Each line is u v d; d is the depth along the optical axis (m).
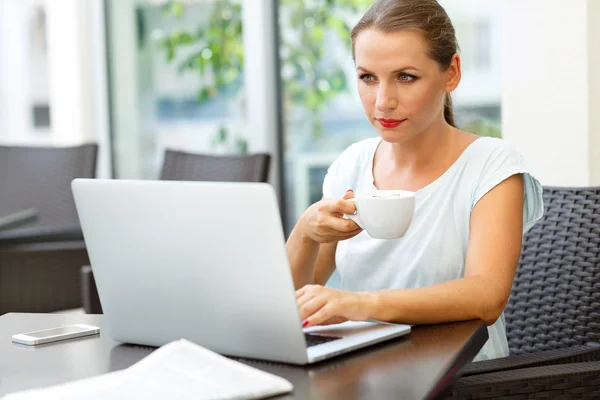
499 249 1.74
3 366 1.41
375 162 2.06
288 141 4.75
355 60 1.77
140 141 5.39
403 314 1.49
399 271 1.93
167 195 1.36
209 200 1.32
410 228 1.92
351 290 2.01
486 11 3.90
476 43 3.94
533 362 1.74
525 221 1.91
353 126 4.51
